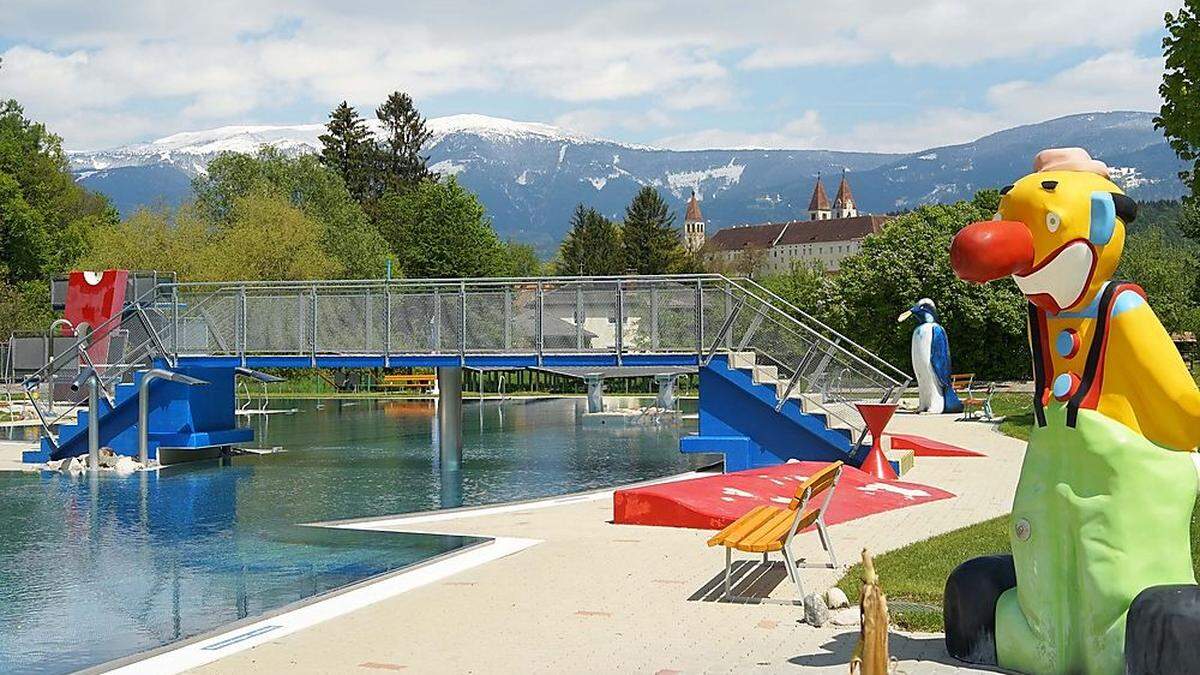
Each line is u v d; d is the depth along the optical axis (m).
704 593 11.12
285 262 64.75
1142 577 7.30
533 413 47.22
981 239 7.53
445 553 13.58
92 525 17.39
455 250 99.62
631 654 8.86
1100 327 7.53
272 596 12.15
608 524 15.73
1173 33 19.67
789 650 8.96
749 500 16.06
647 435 35.97
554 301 24.06
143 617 11.30
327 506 19.52
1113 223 7.50
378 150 111.75
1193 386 7.31
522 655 8.83
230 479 23.69
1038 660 7.85
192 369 26.53
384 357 25.03
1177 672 6.85
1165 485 7.36
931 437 29.98
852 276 61.88
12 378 33.62
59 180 95.12
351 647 9.09
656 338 23.34
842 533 14.63
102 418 26.28
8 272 76.94
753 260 148.62
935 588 10.80
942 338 41.19
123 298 27.23
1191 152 20.25
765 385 22.56
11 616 11.38
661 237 113.94
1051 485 7.71
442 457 25.95
